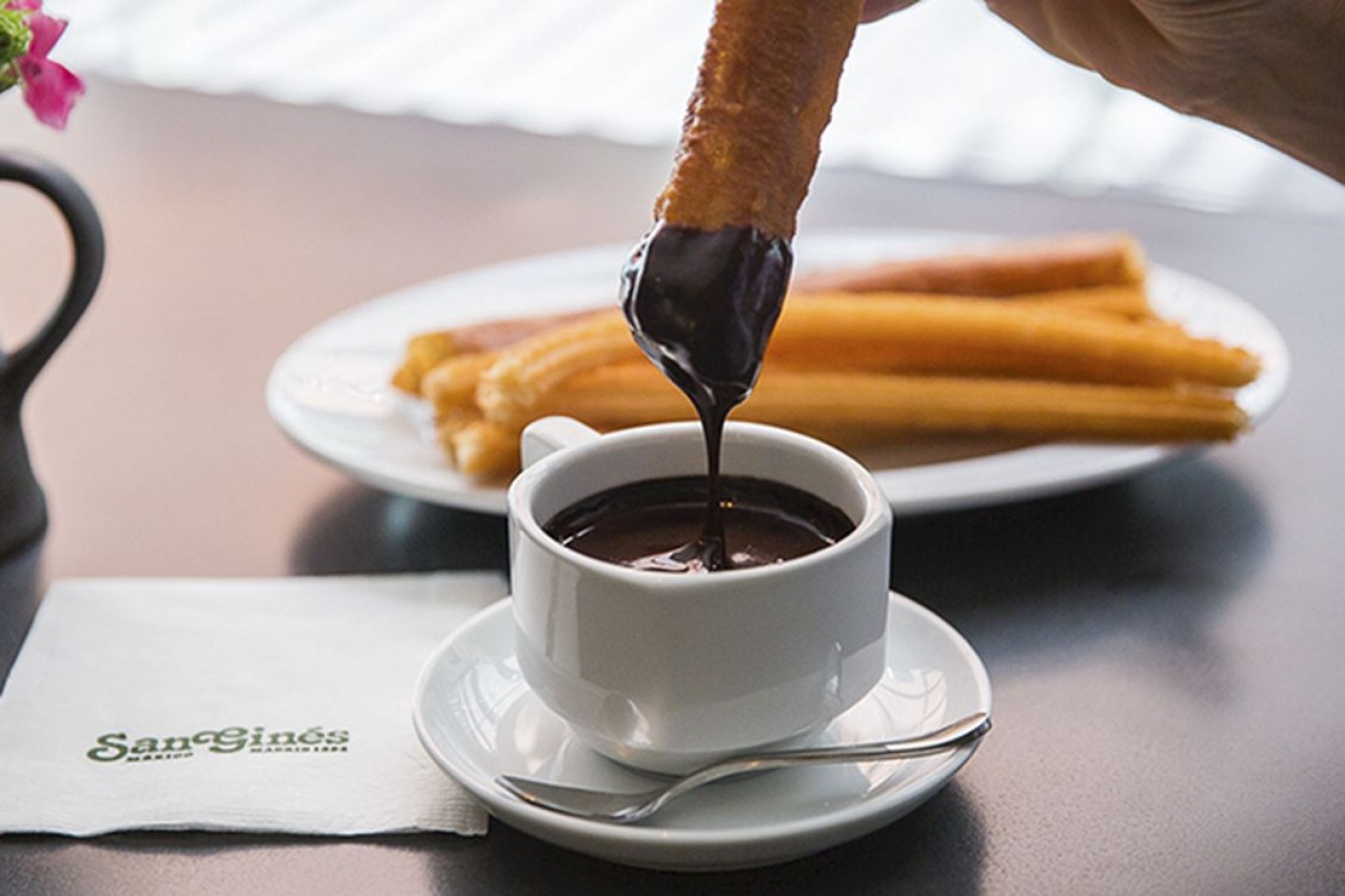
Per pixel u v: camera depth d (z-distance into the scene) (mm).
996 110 1937
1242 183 1666
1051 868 686
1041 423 890
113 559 839
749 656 673
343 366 946
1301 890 678
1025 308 940
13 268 1086
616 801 684
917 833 699
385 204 1189
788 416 893
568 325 934
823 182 1251
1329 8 843
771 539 711
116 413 944
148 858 692
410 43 2100
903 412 893
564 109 1846
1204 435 884
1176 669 776
